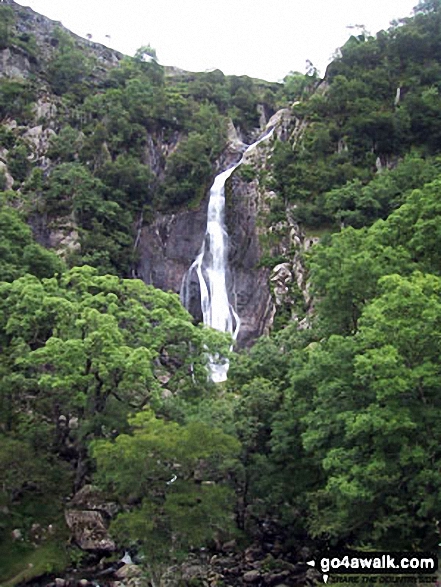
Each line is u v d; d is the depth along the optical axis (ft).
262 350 119.55
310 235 197.57
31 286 115.03
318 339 117.60
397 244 104.68
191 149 237.25
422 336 72.64
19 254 152.46
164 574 83.87
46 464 102.42
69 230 203.10
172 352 118.42
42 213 208.44
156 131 258.57
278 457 98.99
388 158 212.84
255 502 102.27
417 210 105.09
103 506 106.63
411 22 249.55
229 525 86.79
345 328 99.66
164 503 79.15
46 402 112.78
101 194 217.15
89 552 99.91
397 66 232.53
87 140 235.20
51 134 238.48
